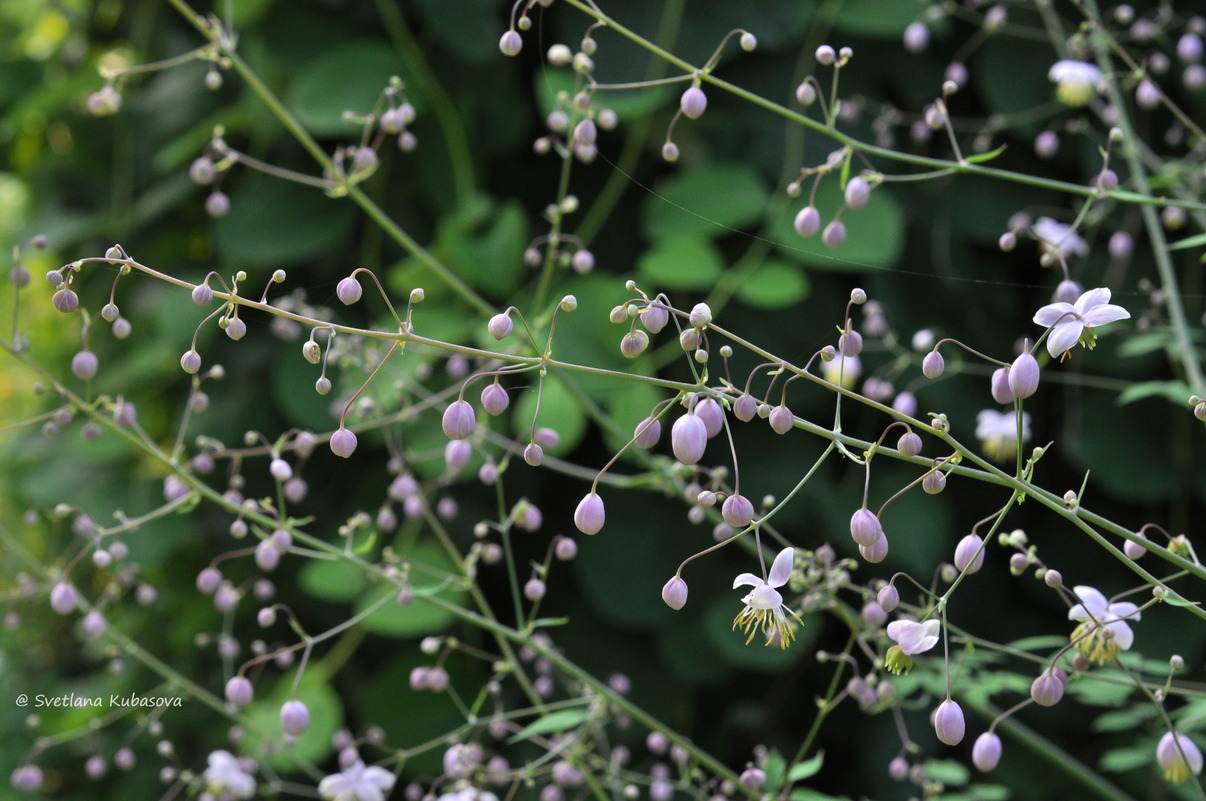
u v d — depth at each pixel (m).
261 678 1.13
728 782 0.67
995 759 0.58
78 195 1.28
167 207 1.15
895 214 0.86
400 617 0.88
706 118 0.96
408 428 0.92
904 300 0.96
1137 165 0.73
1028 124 0.94
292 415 0.95
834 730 0.99
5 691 1.21
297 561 1.12
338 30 1.00
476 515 1.01
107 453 1.06
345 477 1.08
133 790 1.12
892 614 0.68
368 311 1.05
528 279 1.00
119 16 1.29
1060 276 0.95
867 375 0.93
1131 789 0.92
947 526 0.91
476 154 1.01
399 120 0.70
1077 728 0.94
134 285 1.23
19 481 1.16
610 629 0.99
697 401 0.57
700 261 0.87
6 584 1.22
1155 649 0.89
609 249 1.01
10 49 1.41
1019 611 0.97
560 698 0.97
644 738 0.96
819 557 0.65
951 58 0.97
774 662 0.87
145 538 1.07
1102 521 0.58
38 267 1.42
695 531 0.95
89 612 0.71
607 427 0.71
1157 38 0.85
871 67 0.96
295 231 1.01
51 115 1.31
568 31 0.91
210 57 0.70
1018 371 0.57
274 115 1.03
